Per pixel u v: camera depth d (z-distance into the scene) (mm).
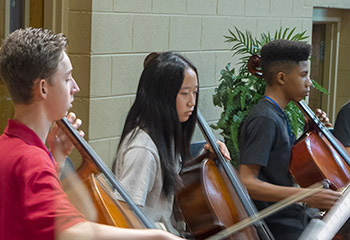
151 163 2709
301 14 6406
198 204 3039
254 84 4852
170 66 2869
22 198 1785
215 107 5414
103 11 4367
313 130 4113
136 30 4641
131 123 2854
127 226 2217
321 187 3447
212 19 5305
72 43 4352
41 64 1985
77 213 1748
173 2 4918
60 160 2459
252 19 5750
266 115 3602
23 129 1967
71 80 2111
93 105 4379
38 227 1721
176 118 2863
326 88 7547
